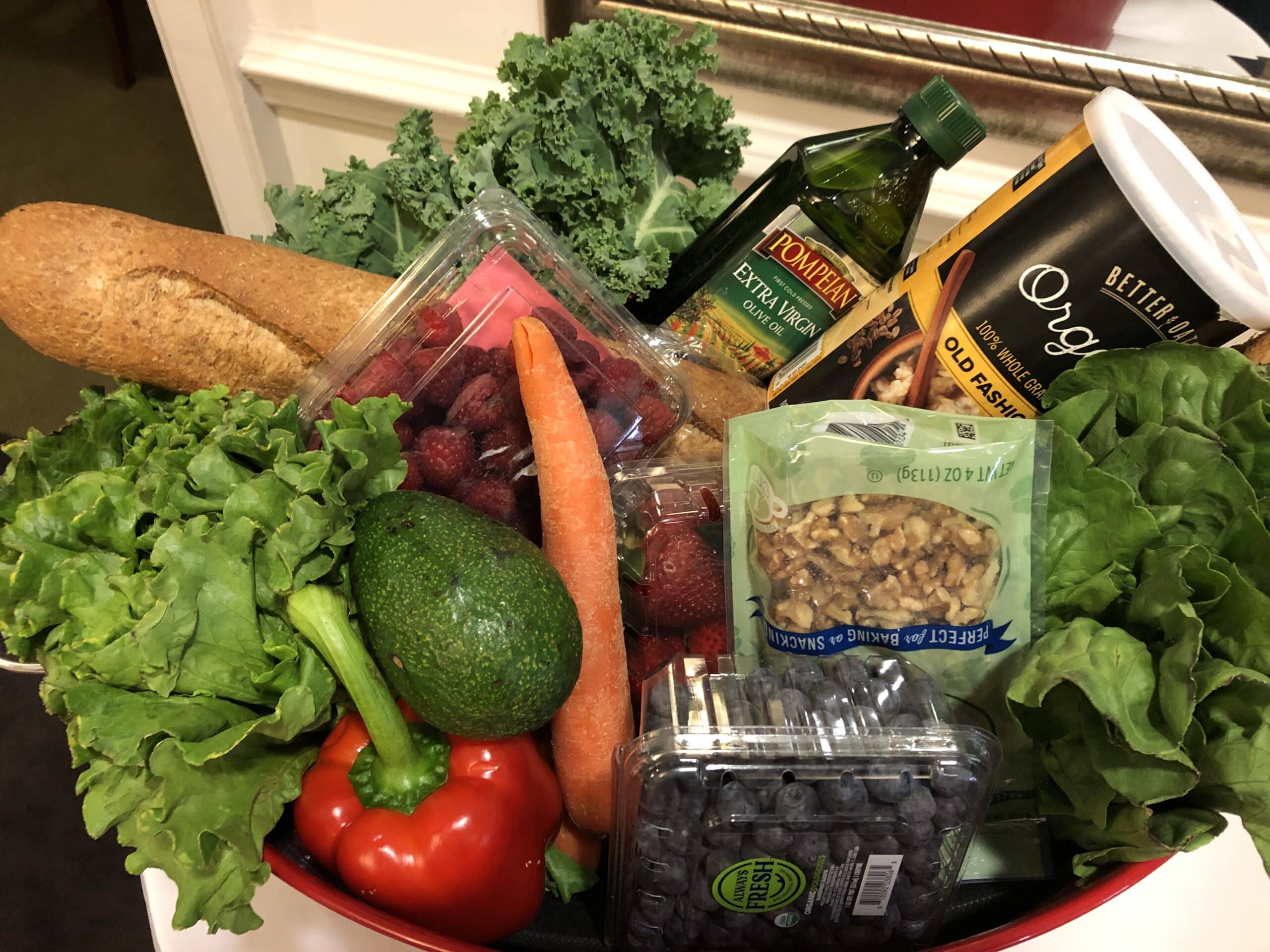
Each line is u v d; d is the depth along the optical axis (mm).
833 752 555
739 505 667
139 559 586
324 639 559
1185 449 608
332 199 839
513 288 702
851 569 641
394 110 1237
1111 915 684
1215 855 724
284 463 579
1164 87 956
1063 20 943
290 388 761
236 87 1256
